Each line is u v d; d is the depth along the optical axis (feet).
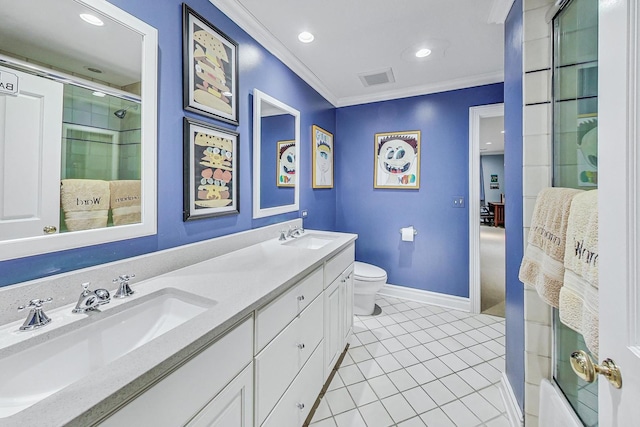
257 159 6.13
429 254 9.55
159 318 3.29
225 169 5.32
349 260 6.77
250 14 5.56
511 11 4.85
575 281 2.51
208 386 2.47
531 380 4.11
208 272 4.03
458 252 9.14
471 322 8.22
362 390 5.35
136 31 3.71
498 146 24.75
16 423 1.47
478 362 6.25
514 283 4.71
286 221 7.34
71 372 2.48
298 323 4.14
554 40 3.90
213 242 4.90
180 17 4.37
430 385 5.50
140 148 3.79
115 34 3.50
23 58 2.75
